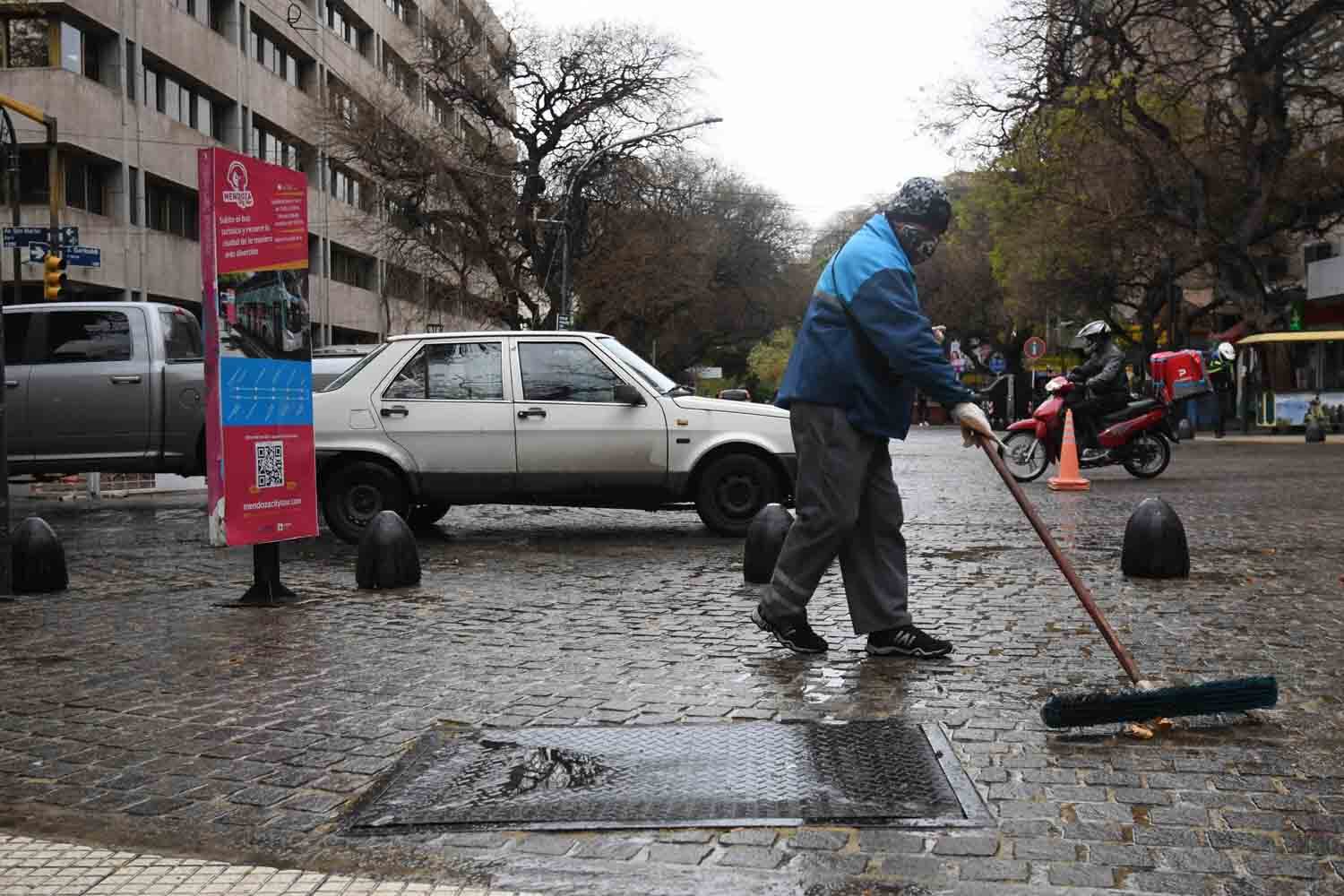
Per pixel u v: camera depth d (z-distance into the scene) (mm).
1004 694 4672
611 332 43875
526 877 2973
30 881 2988
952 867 2980
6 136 30625
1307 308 43375
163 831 3357
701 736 4098
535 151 41312
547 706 4574
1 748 4145
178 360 12703
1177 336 40562
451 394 10125
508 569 8500
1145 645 5559
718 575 8078
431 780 3709
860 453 5258
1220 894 2814
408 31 60000
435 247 38969
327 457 10156
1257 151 31797
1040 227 36344
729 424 10031
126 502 15086
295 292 7305
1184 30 30484
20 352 12680
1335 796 3465
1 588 7395
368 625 6371
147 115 35719
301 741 4180
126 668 5379
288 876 3004
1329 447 26922
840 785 3557
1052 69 30031
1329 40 30297
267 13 43875
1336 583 7359
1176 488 14961
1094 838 3164
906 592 5398
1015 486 4836
